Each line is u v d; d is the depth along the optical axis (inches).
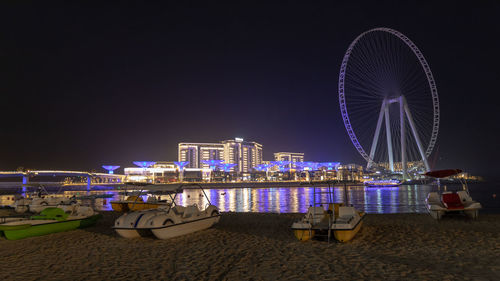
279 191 5925.2
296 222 472.4
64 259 396.2
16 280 318.3
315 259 373.4
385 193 4079.7
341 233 452.4
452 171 727.7
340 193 4311.0
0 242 506.0
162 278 318.0
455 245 432.5
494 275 305.1
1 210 986.1
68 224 596.7
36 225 542.3
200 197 3567.9
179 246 456.4
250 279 308.5
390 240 472.4
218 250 430.9
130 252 425.7
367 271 324.5
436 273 313.9
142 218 493.7
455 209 647.8
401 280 296.5
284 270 334.6
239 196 4005.9
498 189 4798.2
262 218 776.3
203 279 312.7
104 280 314.5
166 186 614.5
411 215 791.1
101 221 746.2
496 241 450.6
